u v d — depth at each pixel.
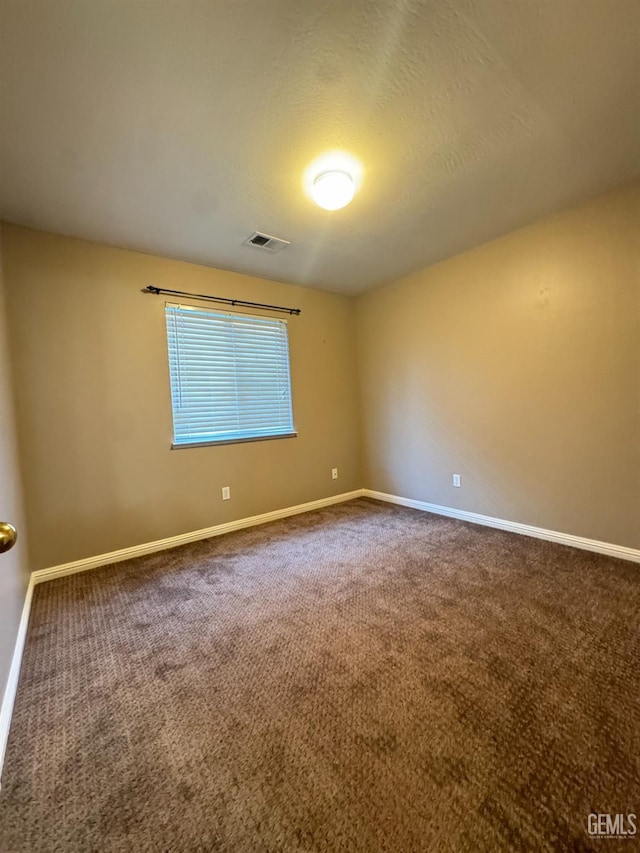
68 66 1.34
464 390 3.34
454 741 1.18
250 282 3.55
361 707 1.34
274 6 1.19
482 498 3.28
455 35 1.31
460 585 2.20
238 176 2.03
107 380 2.76
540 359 2.80
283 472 3.78
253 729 1.27
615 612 1.86
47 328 2.52
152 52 1.31
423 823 0.95
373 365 4.21
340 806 1.00
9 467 1.93
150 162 1.89
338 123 1.69
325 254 3.12
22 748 1.21
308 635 1.78
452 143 1.86
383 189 2.23
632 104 1.64
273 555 2.79
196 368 3.22
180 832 0.96
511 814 0.97
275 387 3.74
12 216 2.31
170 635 1.82
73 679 1.53
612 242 2.38
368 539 3.04
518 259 2.86
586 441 2.60
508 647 1.63
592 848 0.89
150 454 2.96
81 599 2.20
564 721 1.24
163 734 1.26
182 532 3.12
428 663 1.55
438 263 3.44
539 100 1.61
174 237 2.69
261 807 1.01
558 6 1.23
